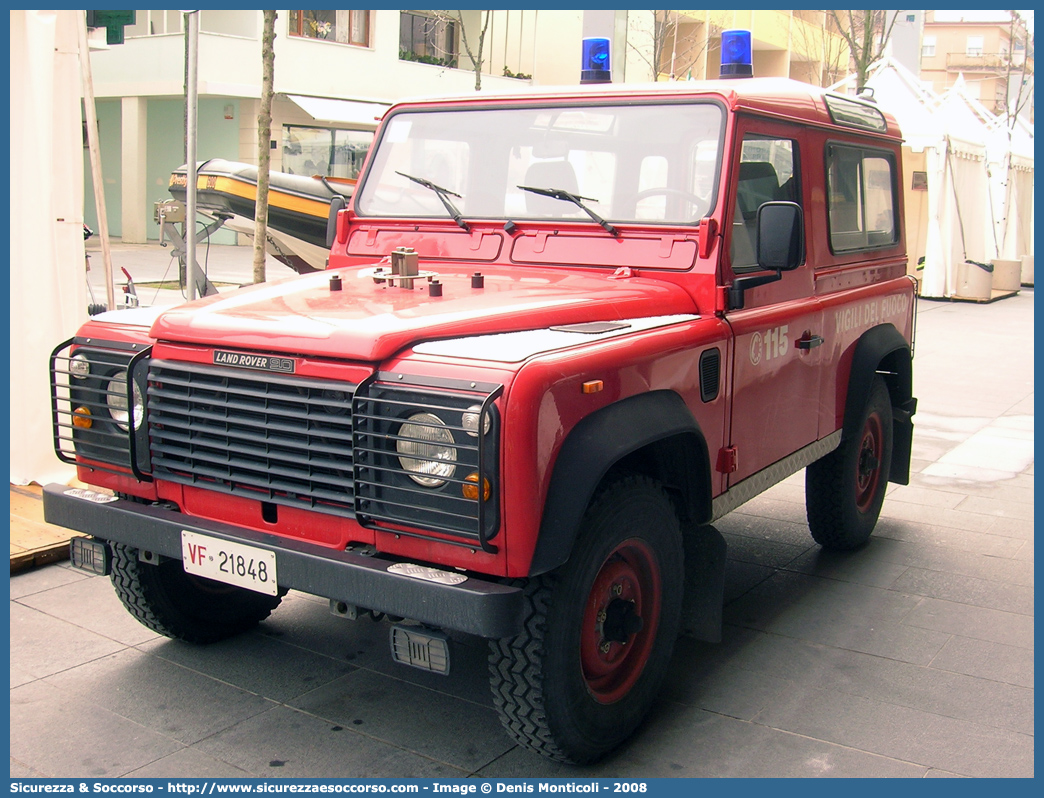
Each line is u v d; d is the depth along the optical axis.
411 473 2.61
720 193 3.46
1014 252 20.27
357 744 3.12
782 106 3.89
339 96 21.66
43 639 3.83
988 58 73.81
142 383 3.15
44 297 5.29
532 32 24.83
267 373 2.86
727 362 3.45
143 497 3.29
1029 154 21.70
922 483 6.40
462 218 3.89
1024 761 3.07
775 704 3.43
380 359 2.67
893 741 3.19
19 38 5.12
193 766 2.98
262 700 3.39
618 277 3.51
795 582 4.63
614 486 2.93
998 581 4.66
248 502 3.01
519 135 3.87
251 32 20.95
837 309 4.39
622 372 2.86
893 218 5.25
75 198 5.39
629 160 3.64
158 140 22.80
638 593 3.15
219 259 18.53
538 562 2.56
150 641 3.85
